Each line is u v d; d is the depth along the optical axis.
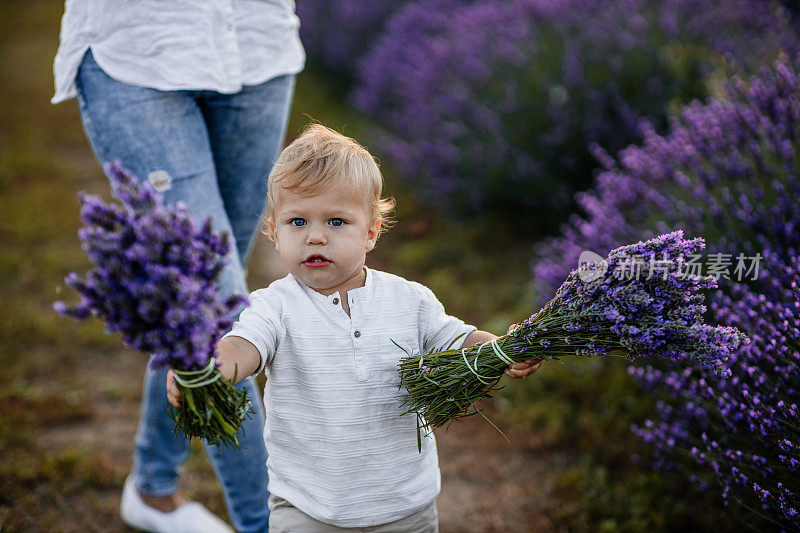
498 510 2.71
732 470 1.96
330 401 1.59
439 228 5.14
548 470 2.90
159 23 2.02
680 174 2.80
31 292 4.37
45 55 8.91
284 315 1.62
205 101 2.20
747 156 2.75
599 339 1.56
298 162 1.60
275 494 1.67
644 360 2.65
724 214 2.59
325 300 1.63
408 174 5.31
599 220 3.05
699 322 1.55
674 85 4.20
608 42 4.56
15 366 3.64
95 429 3.21
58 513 2.65
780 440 1.86
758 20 4.02
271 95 2.27
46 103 7.52
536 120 4.63
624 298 1.50
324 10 8.06
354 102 6.90
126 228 1.20
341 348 1.61
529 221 4.87
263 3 2.20
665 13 4.44
